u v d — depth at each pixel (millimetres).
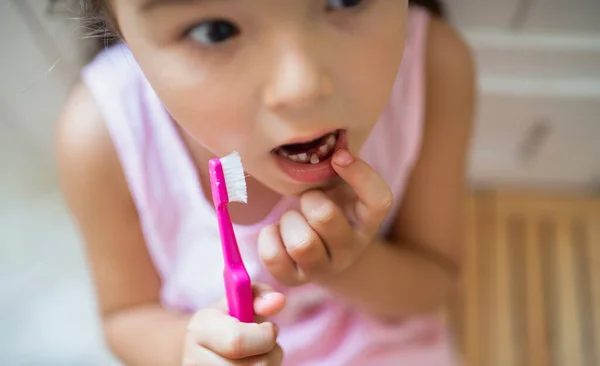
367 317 623
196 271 600
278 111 363
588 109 712
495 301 814
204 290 604
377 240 580
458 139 596
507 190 866
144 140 544
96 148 557
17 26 652
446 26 579
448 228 624
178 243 595
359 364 622
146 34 366
